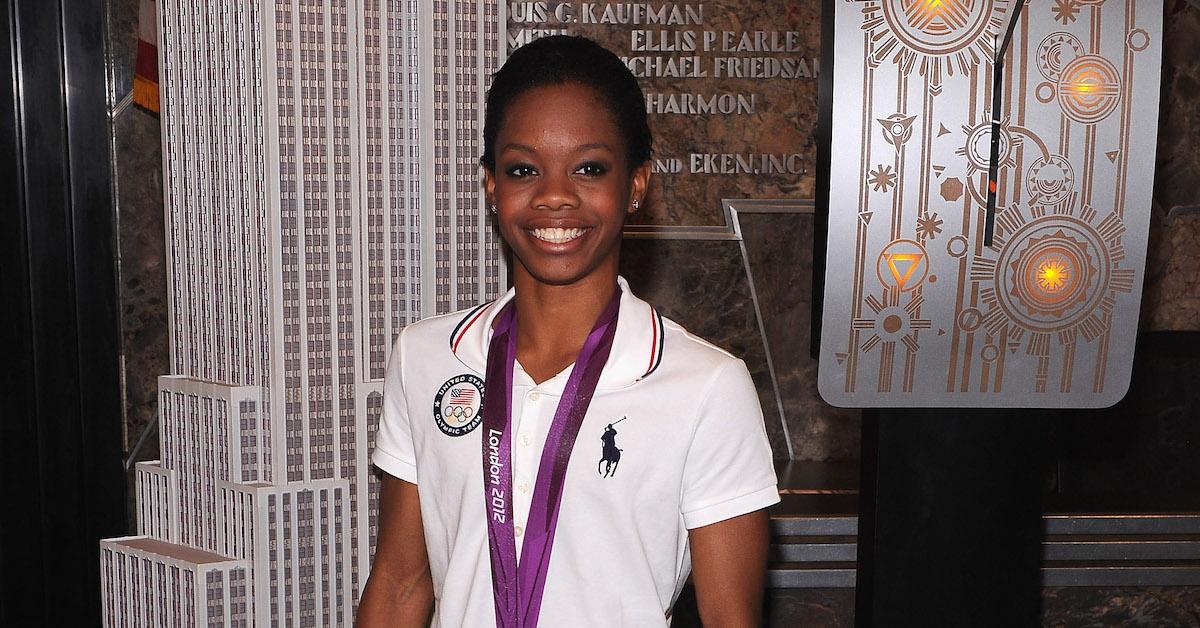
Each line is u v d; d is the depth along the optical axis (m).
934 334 1.42
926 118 1.39
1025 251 1.40
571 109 1.22
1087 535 4.05
